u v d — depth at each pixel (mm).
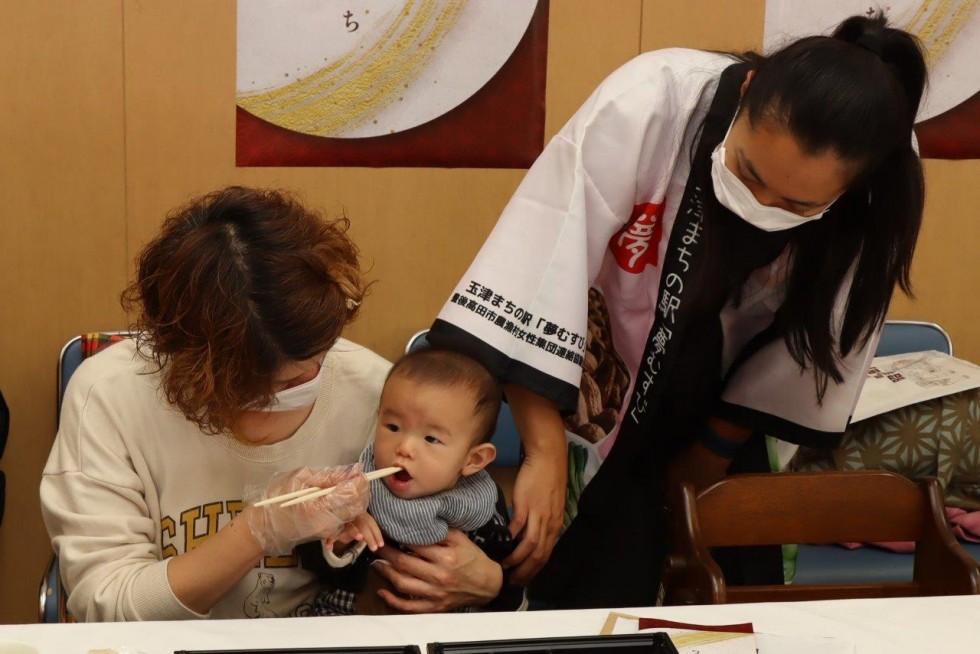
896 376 2273
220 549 1158
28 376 2264
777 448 1819
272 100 2234
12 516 2299
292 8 2193
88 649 1002
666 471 1732
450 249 2381
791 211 1303
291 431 1319
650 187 1497
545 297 1458
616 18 2326
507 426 2199
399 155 2311
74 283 2244
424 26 2244
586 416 1640
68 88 2162
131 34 2160
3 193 2180
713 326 1555
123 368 1304
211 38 2188
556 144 1486
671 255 1481
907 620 1154
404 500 1302
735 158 1304
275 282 1067
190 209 1141
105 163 2207
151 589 1157
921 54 1263
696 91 1468
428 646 985
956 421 2191
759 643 1072
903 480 1547
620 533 1657
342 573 1332
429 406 1290
